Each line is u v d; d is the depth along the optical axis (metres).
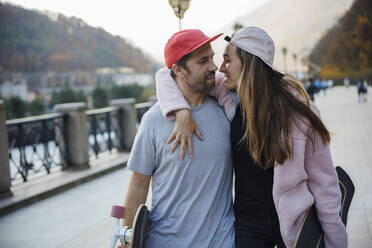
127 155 7.33
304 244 1.45
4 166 4.68
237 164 1.68
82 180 5.66
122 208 1.51
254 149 1.55
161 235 1.61
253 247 1.61
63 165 6.07
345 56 78.81
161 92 1.62
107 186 5.44
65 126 6.03
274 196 1.54
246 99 1.55
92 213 4.29
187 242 1.57
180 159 1.56
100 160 6.86
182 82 1.63
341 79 67.69
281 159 1.48
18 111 40.81
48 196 5.00
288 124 1.49
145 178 1.66
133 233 1.40
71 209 4.47
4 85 43.03
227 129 1.68
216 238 1.60
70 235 3.66
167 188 1.61
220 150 1.61
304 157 1.54
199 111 1.64
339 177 1.72
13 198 4.66
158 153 1.61
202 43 1.51
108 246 3.34
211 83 1.58
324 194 1.53
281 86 1.54
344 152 6.87
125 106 7.63
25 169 5.41
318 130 1.49
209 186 1.60
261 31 1.58
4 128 4.70
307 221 1.50
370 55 69.75
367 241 3.04
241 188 1.68
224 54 1.66
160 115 1.61
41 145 5.79
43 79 44.34
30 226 3.96
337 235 1.52
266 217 1.62
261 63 1.56
